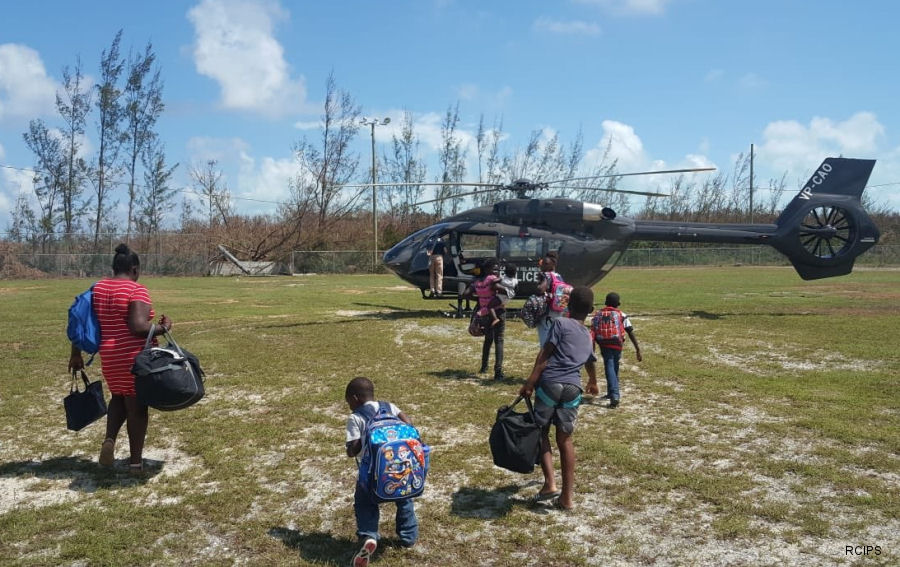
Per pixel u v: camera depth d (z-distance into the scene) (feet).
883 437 21.31
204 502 17.28
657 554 14.28
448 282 54.13
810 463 19.34
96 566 14.06
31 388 30.55
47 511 16.75
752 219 214.69
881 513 16.03
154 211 171.94
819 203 56.39
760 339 42.01
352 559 14.20
